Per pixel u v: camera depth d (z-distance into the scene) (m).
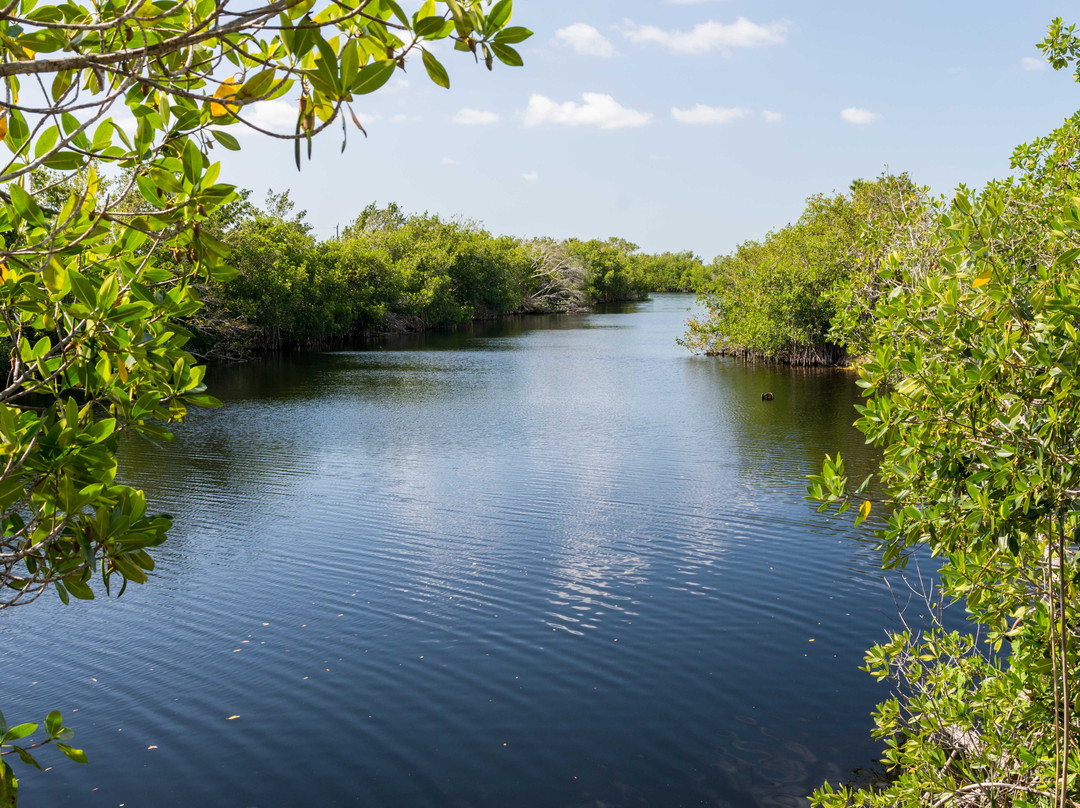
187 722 6.61
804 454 16.47
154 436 2.77
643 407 22.89
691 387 27.22
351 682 7.27
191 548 10.91
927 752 4.71
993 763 4.60
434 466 15.79
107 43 2.41
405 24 2.07
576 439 18.39
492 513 12.54
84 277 2.46
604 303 99.38
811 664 7.54
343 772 5.96
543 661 7.65
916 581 9.46
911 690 6.98
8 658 7.72
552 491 13.85
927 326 3.80
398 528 11.78
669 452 16.86
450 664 7.61
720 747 6.25
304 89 2.27
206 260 2.48
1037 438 3.35
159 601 9.12
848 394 25.14
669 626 8.39
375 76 2.06
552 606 8.93
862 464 15.37
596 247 101.19
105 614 8.76
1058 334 3.35
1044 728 4.26
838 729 6.47
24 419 2.39
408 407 23.23
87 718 6.66
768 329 34.16
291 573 9.98
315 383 28.92
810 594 9.17
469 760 6.11
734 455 16.48
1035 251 4.74
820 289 32.75
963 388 3.41
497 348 43.19
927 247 5.93
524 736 6.42
